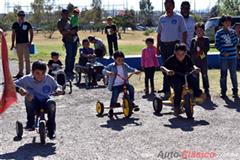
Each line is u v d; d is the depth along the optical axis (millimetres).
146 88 9859
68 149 5676
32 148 5766
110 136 6273
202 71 9156
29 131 6414
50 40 42312
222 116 7426
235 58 9094
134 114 7758
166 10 9180
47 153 5520
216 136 6137
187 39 9688
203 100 7996
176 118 7352
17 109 8414
